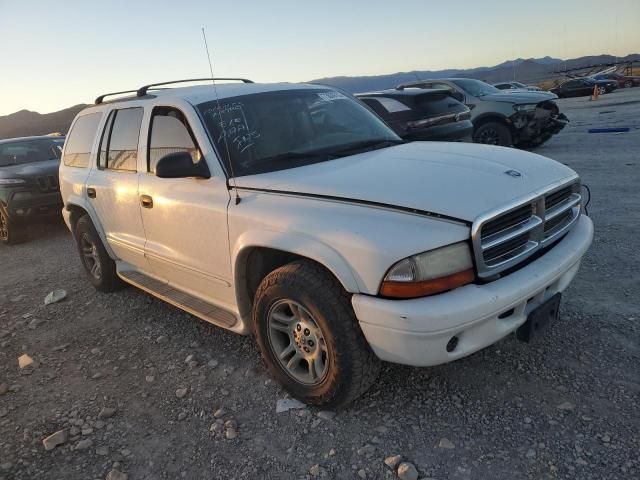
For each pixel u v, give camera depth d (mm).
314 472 2508
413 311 2365
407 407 2898
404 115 8039
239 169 3311
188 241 3586
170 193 3666
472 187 2652
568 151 11031
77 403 3342
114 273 5141
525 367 3137
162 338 4090
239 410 3064
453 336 2422
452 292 2438
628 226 5527
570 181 3102
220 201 3258
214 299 3666
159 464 2703
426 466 2465
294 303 2832
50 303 5195
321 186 2828
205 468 2633
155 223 3895
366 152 3496
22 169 8469
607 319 3592
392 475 2436
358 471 2482
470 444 2570
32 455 2877
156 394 3338
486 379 3062
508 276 2619
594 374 3004
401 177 2799
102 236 4840
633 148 10523
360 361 2672
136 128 4160
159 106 3902
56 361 3959
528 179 2850
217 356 3725
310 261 2807
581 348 3275
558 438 2541
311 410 2980
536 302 2789
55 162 8922
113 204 4414
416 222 2463
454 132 8344
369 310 2471
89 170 4859
